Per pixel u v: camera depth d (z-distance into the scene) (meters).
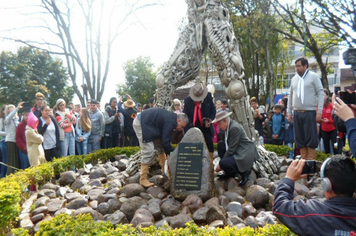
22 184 5.22
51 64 31.23
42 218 4.48
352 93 3.09
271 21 19.55
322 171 2.33
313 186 5.55
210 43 6.29
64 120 8.11
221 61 6.14
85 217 3.79
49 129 7.43
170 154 5.15
